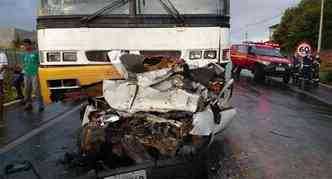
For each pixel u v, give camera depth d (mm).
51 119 9203
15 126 8375
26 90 10625
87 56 7309
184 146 4918
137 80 5504
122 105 5309
